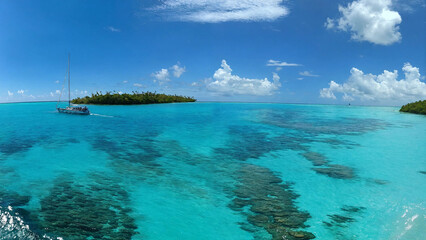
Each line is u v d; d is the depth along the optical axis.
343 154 13.14
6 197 7.28
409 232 5.82
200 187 8.35
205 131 20.44
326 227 5.95
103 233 5.54
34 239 5.23
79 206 6.80
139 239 5.36
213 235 5.58
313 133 19.95
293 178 9.35
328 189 8.34
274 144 15.51
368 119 31.41
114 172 9.82
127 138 17.09
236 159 11.92
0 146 14.27
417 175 9.85
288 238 5.44
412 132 20.78
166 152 13.20
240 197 7.58
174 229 5.80
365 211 6.81
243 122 26.89
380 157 12.57
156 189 8.13
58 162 11.15
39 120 27.97
